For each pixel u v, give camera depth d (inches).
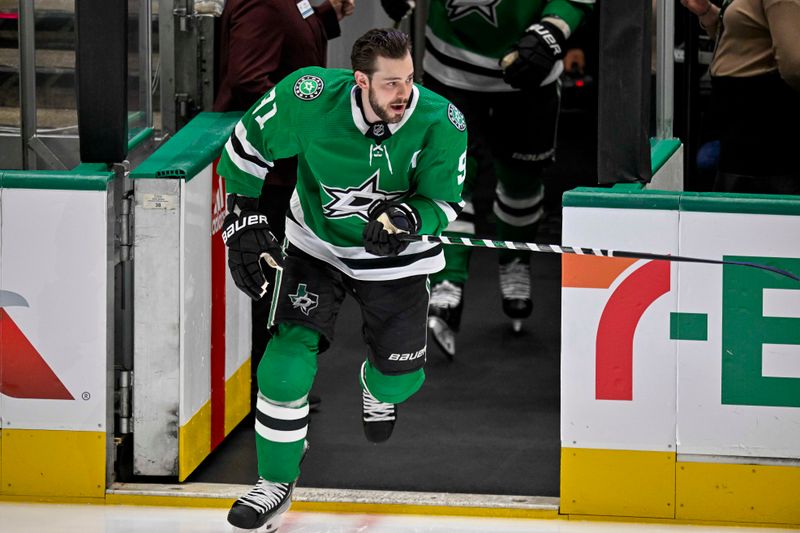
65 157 611.2
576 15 724.0
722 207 478.6
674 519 498.3
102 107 514.6
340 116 441.1
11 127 608.4
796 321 480.4
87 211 506.0
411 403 658.2
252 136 459.8
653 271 485.7
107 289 510.9
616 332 491.2
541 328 793.6
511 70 710.5
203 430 562.9
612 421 495.8
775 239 477.4
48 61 601.6
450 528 498.6
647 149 511.5
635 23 499.5
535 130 759.1
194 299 544.7
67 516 508.7
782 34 595.2
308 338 479.2
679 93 788.0
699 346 487.5
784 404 485.7
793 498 490.3
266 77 621.6
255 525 465.7
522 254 781.9
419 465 571.8
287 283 482.6
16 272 510.9
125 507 520.1
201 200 553.0
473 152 749.3
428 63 763.4
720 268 482.0
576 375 495.5
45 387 516.1
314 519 507.8
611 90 506.3
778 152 636.1
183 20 670.5
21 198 507.2
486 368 717.3
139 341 530.0
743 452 490.3
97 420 517.7
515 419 635.5
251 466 567.2
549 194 1153.4
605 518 502.3
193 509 519.2
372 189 456.1
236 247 463.8
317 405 644.7
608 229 486.3
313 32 639.8
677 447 493.7
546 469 567.2
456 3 739.4
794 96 626.5
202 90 686.5
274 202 633.6
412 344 488.7
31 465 522.0
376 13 1015.6
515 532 494.0
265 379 470.3
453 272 735.1
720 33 660.1
